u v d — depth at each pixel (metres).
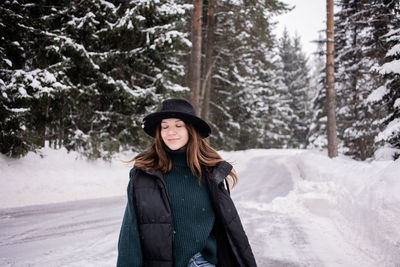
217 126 24.05
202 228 1.66
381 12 12.37
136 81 12.88
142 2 10.20
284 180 13.33
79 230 5.33
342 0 16.53
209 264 1.68
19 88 8.39
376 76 11.95
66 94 9.40
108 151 11.23
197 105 14.71
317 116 22.50
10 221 5.72
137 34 11.14
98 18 10.64
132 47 11.50
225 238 1.77
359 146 16.62
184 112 1.73
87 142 10.86
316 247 4.73
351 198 5.98
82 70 10.62
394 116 8.64
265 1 15.02
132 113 12.02
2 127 8.40
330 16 14.86
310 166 13.02
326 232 5.60
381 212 4.33
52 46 9.32
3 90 8.30
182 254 1.60
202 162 1.77
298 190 8.72
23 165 8.90
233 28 18.31
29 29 9.12
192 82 14.80
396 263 3.60
